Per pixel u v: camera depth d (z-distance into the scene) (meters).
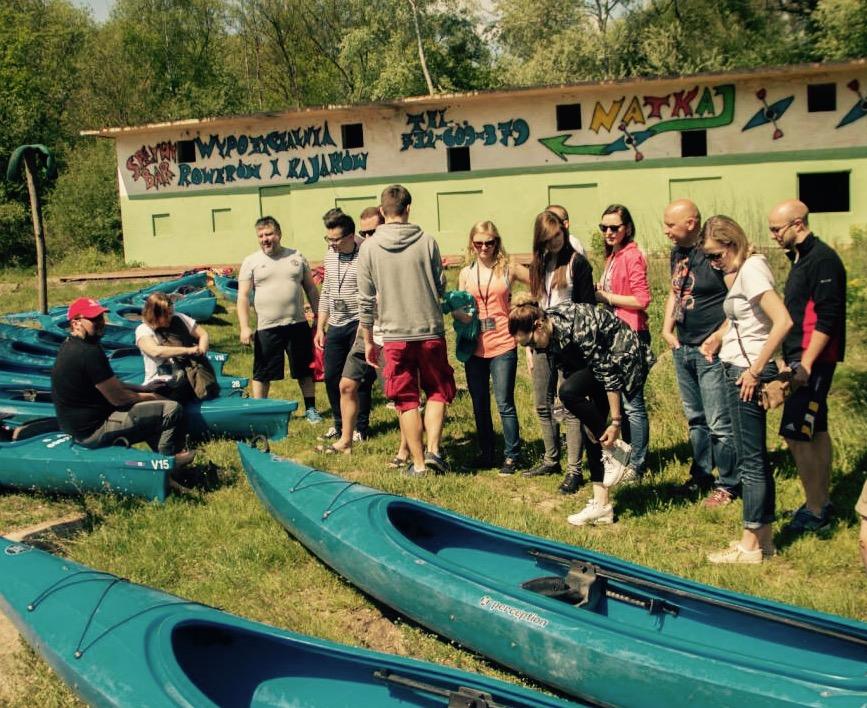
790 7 39.31
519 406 9.50
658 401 8.92
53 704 4.37
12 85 35.59
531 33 42.97
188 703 3.74
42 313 13.59
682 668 3.89
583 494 6.96
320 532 5.50
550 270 6.73
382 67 42.03
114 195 30.12
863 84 21.12
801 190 23.59
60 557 5.39
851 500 6.37
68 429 6.80
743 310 5.33
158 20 45.34
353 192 24.30
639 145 22.47
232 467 7.50
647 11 40.88
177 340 8.38
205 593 5.45
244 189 25.05
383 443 8.30
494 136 23.17
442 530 5.66
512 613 4.44
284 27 48.12
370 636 5.11
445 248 23.86
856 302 10.40
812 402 5.72
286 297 8.80
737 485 6.46
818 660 4.25
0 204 31.05
